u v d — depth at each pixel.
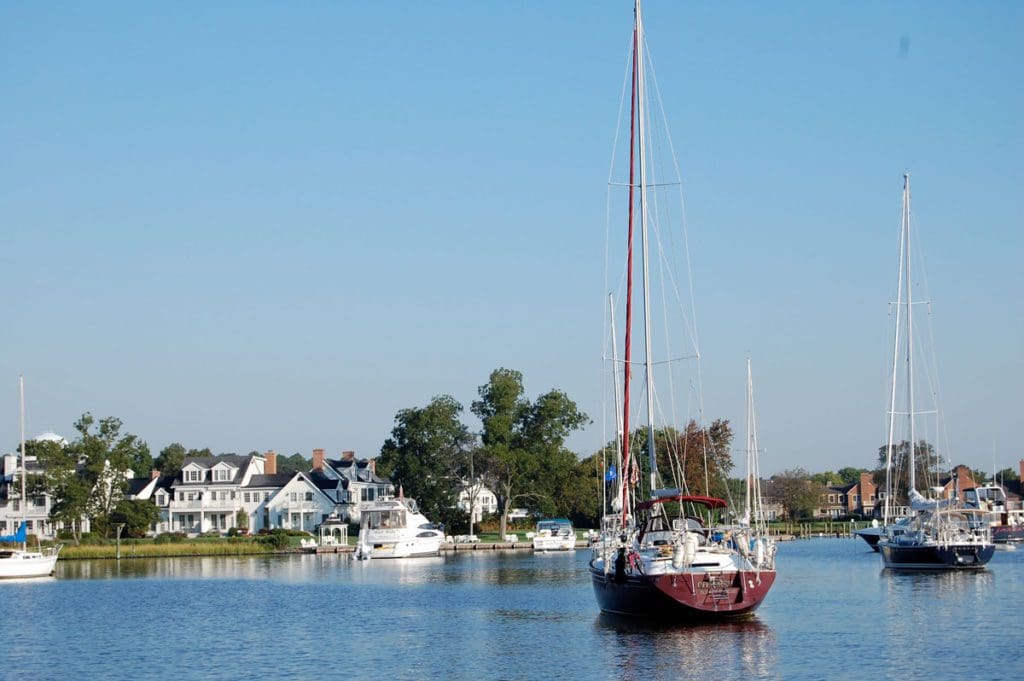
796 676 40.53
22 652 51.69
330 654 48.88
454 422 154.50
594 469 155.75
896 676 40.25
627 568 50.25
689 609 48.78
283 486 163.25
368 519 121.44
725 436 117.50
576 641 49.44
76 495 133.25
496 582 84.44
